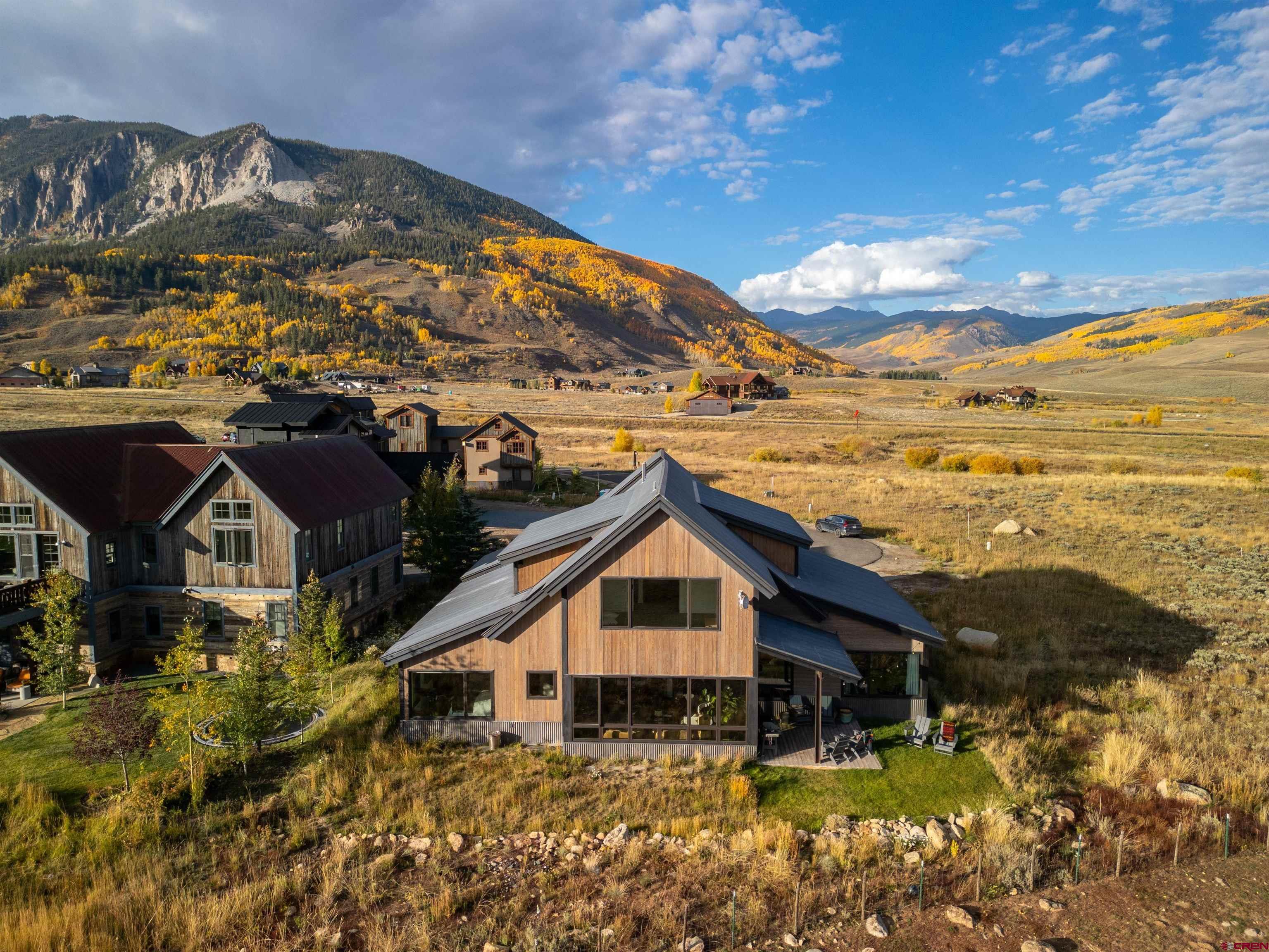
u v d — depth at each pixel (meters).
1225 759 18.36
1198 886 13.74
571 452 89.50
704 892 13.72
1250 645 26.45
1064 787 17.50
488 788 17.58
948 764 18.44
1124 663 25.09
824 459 81.25
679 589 18.78
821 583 23.72
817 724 18.64
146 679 26.06
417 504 39.28
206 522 26.94
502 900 13.62
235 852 15.20
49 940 12.45
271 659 20.56
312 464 30.59
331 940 12.48
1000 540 43.00
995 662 24.95
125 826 15.98
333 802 16.86
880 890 13.75
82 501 26.23
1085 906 13.25
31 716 22.81
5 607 24.45
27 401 122.50
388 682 23.91
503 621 19.36
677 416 128.88
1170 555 39.38
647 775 18.14
